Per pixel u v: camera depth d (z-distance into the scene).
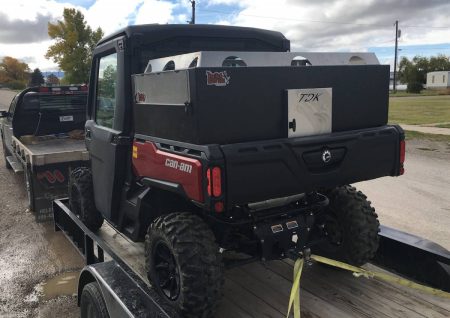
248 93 2.69
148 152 3.10
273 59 2.93
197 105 2.54
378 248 3.86
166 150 2.88
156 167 3.00
